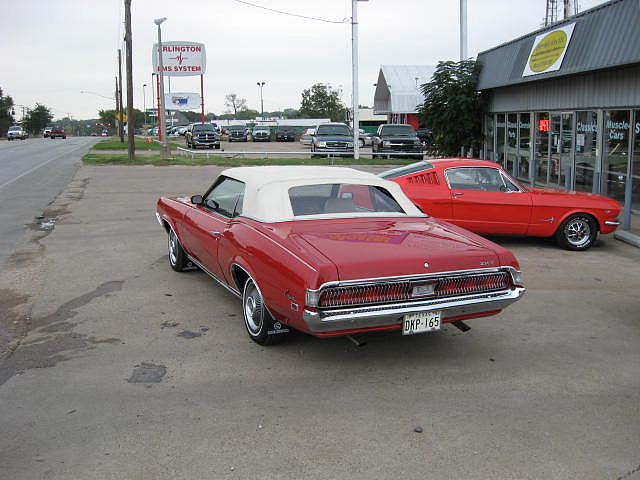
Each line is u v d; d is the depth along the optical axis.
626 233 10.28
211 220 5.95
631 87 12.41
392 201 5.61
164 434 3.65
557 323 5.79
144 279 7.21
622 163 13.03
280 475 3.22
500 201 9.19
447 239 4.82
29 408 3.97
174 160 28.09
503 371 4.64
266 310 4.84
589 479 3.20
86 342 5.16
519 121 18.38
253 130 62.34
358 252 4.37
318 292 4.09
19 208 13.08
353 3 27.25
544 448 3.51
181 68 49.66
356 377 4.50
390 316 4.25
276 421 3.82
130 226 10.91
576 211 9.23
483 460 3.37
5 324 5.60
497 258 4.61
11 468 3.28
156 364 4.70
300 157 32.34
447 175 9.34
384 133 32.09
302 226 4.97
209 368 4.64
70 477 3.20
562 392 4.27
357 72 28.25
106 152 37.94
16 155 34.56
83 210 12.84
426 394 4.22
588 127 14.32
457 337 5.40
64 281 7.10
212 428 3.72
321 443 3.55
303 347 5.10
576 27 13.72
